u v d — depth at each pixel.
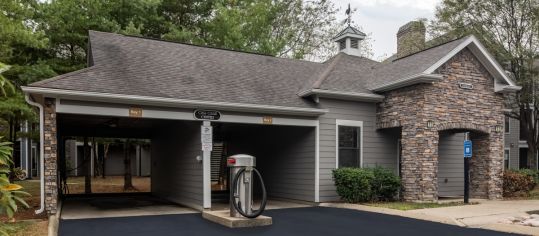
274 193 14.42
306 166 12.80
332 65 14.69
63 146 15.62
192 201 11.41
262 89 12.61
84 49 16.22
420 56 13.46
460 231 7.79
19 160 24.92
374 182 11.95
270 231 7.81
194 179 11.31
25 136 15.10
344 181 11.77
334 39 17.06
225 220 8.45
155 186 15.82
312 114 12.21
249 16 23.75
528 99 19.69
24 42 12.30
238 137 17.05
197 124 11.13
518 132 26.72
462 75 12.67
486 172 13.17
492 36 19.42
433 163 11.94
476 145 13.55
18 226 7.95
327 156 12.58
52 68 14.87
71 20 15.12
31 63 14.77
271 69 14.66
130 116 9.95
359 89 13.18
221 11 19.92
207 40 19.77
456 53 12.34
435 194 11.95
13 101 12.41
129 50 12.52
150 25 18.30
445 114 12.24
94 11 15.48
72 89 9.14
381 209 10.49
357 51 16.42
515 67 19.44
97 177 29.36
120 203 12.91
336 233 7.60
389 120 13.02
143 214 10.16
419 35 20.72
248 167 8.77
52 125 9.32
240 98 11.39
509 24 19.19
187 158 11.91
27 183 20.77
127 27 15.77
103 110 9.71
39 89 8.80
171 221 9.02
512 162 26.56
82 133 15.41
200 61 13.48
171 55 13.18
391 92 12.99
